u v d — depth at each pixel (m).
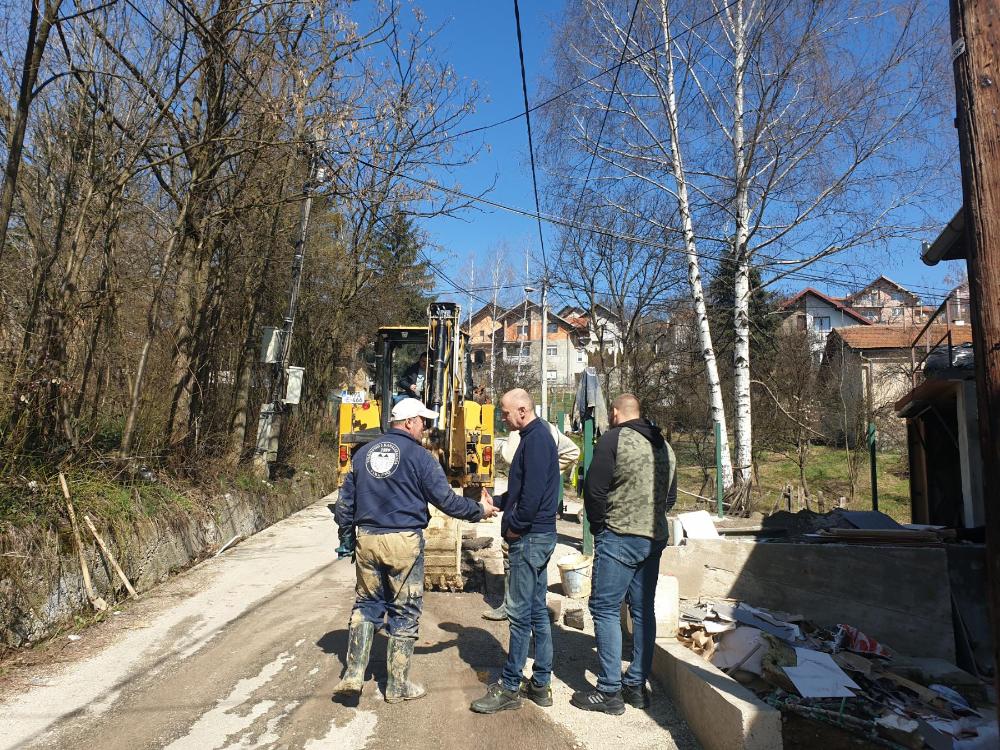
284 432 14.34
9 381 6.07
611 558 4.22
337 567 8.16
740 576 5.88
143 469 7.93
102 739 3.84
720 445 12.43
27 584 5.18
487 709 4.18
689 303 23.44
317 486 14.86
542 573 4.32
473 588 7.17
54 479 6.15
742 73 14.96
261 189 10.77
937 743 3.70
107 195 7.38
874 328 27.09
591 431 9.05
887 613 5.38
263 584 7.29
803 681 4.04
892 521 6.79
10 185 5.96
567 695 4.47
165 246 9.10
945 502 8.62
